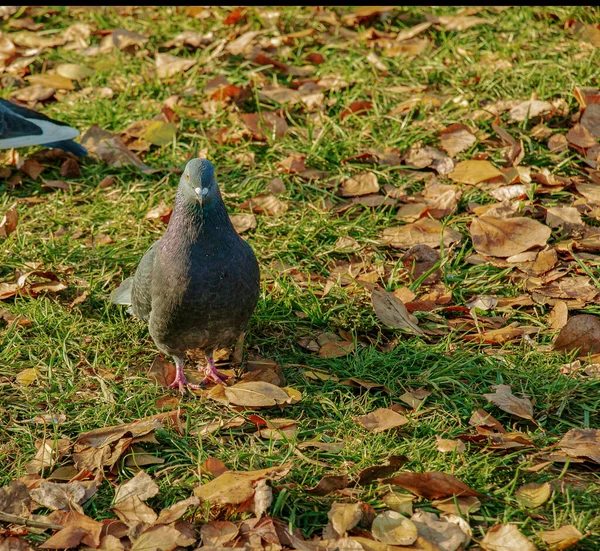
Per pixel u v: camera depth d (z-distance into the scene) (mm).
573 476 3395
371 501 3250
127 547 3090
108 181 5711
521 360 4102
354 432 3650
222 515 3211
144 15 7707
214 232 3697
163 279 3748
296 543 2992
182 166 5828
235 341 4344
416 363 4160
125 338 4387
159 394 4016
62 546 3051
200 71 6871
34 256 4957
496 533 3025
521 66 6492
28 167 5840
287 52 7000
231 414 3830
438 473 3197
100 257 4941
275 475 3326
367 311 4512
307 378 4090
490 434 3555
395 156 5727
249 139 6047
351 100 6312
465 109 6086
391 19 7340
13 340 4258
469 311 4484
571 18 6984
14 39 7445
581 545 3033
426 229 5055
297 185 5602
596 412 3789
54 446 3551
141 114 6363
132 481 3334
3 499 3293
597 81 6227
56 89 6812
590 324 4121
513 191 5293
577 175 5492
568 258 4820
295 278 4762
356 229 5145
